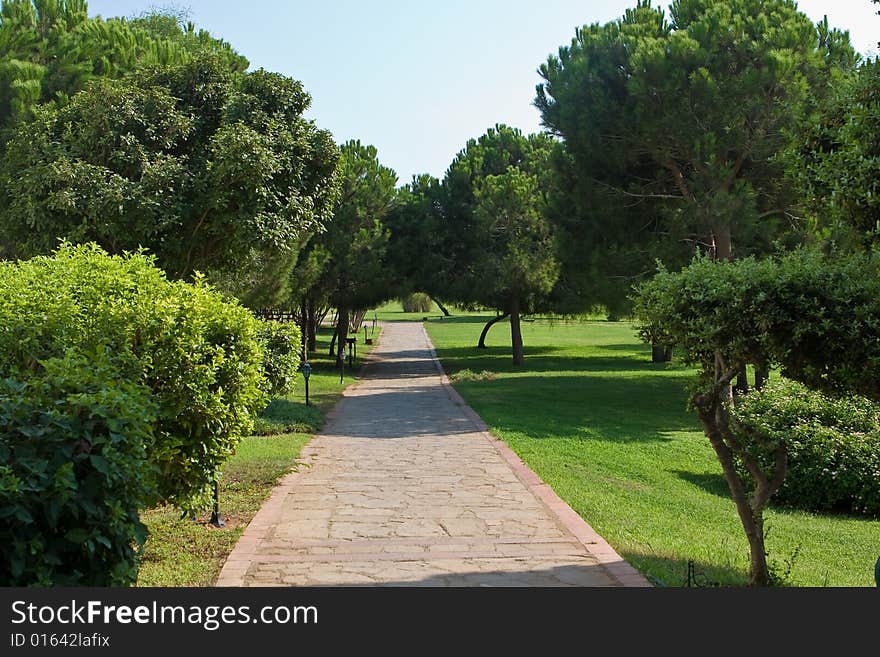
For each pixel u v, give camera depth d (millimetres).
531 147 29594
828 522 8523
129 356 4965
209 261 13414
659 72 15062
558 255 18578
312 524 6828
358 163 26734
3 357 4926
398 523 6875
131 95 12156
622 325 62562
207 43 19750
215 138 12031
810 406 9914
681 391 20109
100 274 5648
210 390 5734
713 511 8195
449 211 28531
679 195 16922
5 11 14195
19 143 12000
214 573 5336
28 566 2912
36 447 2957
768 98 14727
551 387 20828
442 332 55375
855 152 5137
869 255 5070
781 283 4684
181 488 5660
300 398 18391
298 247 20031
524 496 8070
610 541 6363
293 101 13531
